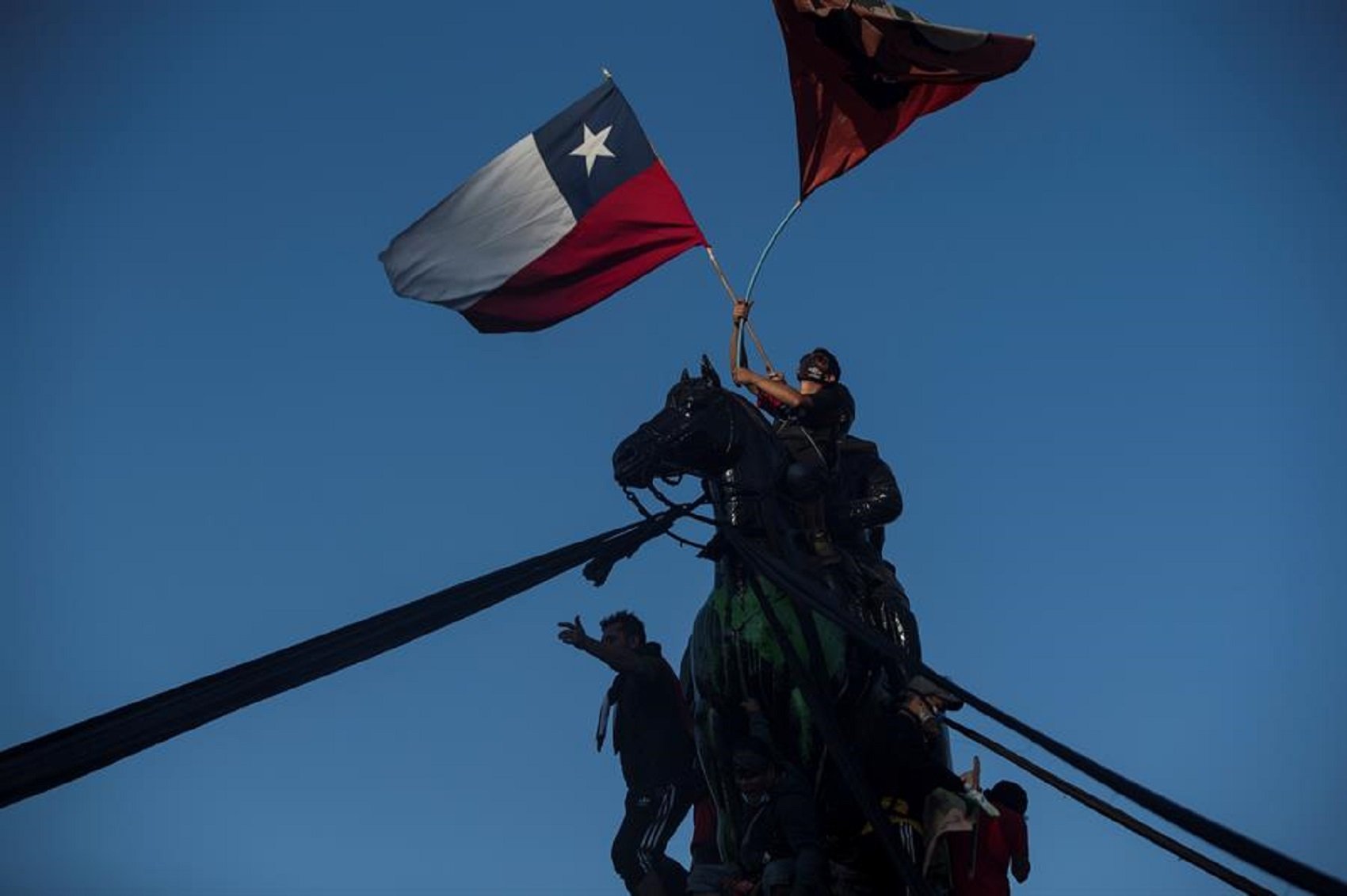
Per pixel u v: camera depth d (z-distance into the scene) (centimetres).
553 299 1525
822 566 1297
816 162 1456
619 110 1553
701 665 1287
